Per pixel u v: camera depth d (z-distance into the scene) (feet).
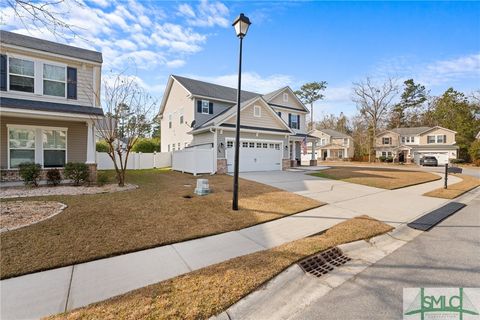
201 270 11.19
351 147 156.66
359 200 27.91
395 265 12.41
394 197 30.07
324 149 159.02
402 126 161.17
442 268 11.97
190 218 19.12
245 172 52.60
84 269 11.27
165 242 14.51
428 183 43.37
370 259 13.23
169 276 10.68
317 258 12.96
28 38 37.01
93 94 39.86
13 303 8.61
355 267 12.26
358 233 16.57
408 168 81.05
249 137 54.03
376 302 9.21
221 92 72.59
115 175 46.57
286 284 10.41
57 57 36.42
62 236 14.64
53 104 35.68
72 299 8.88
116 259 12.36
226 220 18.94
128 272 11.04
